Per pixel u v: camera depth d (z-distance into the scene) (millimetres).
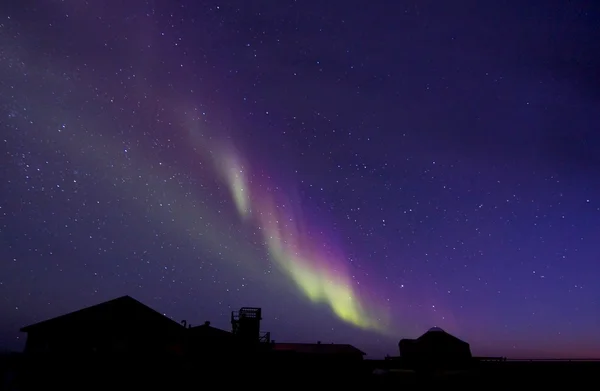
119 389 16234
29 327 18266
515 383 17703
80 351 18062
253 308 21016
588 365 18875
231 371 18406
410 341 24641
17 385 15273
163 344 19219
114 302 20172
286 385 17875
